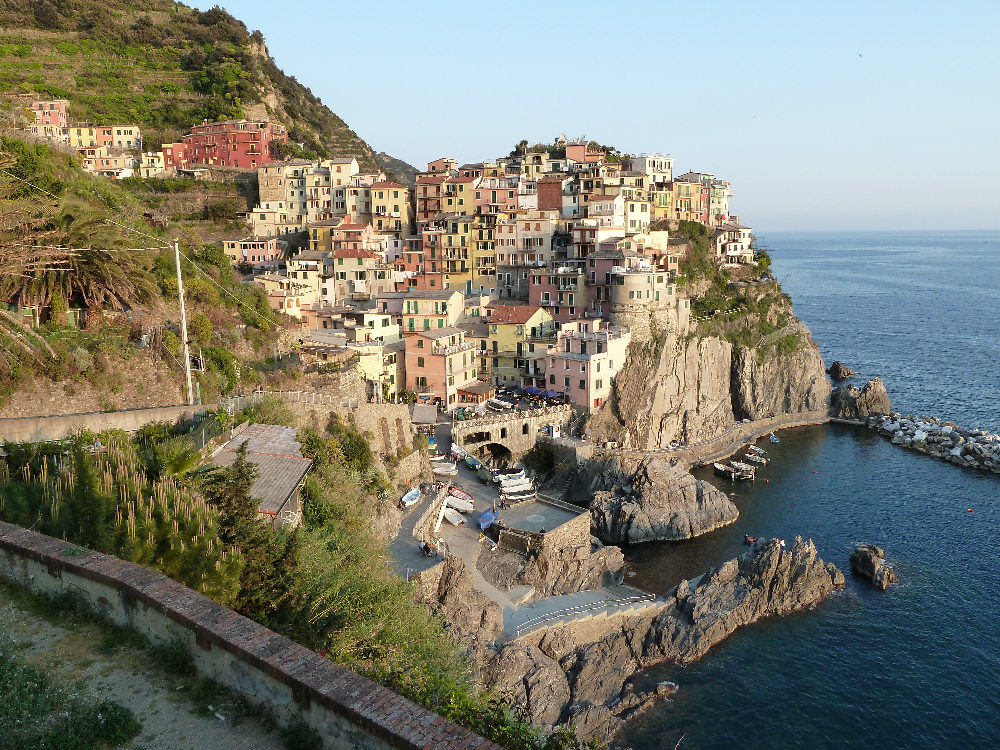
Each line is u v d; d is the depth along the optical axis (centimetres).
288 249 16725
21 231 5878
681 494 9544
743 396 13788
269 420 5997
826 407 14512
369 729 1606
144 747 1728
